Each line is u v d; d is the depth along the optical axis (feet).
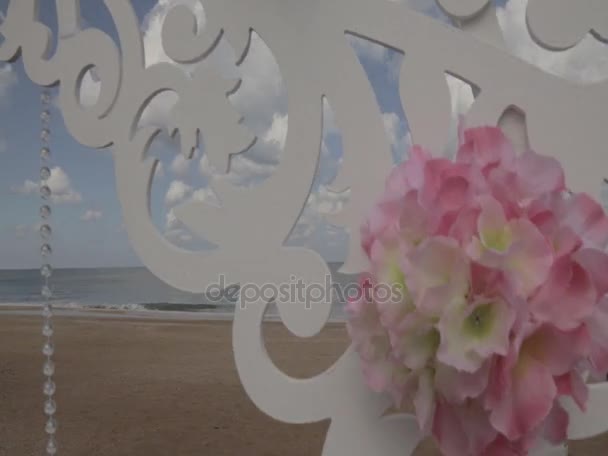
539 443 2.47
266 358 2.61
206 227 2.68
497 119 2.44
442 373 1.95
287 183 2.59
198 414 8.29
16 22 3.06
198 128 2.66
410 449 2.48
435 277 1.91
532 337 1.94
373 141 2.50
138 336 15.65
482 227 1.90
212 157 2.64
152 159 2.77
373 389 2.25
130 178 2.80
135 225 2.79
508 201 1.96
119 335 15.90
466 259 1.86
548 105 2.40
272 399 2.59
